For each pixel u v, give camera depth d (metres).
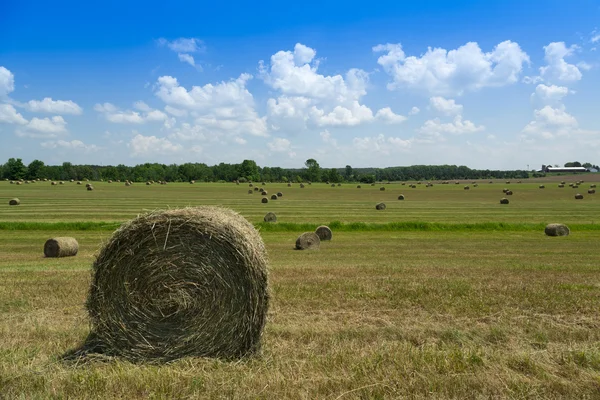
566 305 10.56
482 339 8.17
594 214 42.00
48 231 28.50
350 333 8.34
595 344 7.82
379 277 14.09
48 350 7.39
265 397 5.81
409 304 10.65
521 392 5.93
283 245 23.94
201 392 5.98
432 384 6.07
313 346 7.68
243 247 7.43
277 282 13.10
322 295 11.40
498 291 11.98
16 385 6.09
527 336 8.31
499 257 19.72
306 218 36.91
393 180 195.50
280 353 7.36
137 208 43.56
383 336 8.25
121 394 5.94
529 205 53.38
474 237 28.00
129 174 169.00
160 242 7.50
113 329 7.46
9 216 35.53
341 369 6.58
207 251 7.49
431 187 104.81
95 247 22.33
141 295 7.49
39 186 92.19
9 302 10.48
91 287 7.53
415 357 6.93
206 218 7.50
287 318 9.37
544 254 20.75
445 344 7.88
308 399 5.76
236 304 7.41
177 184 118.38
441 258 19.31
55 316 9.45
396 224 32.38
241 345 7.39
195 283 7.46
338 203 55.47
